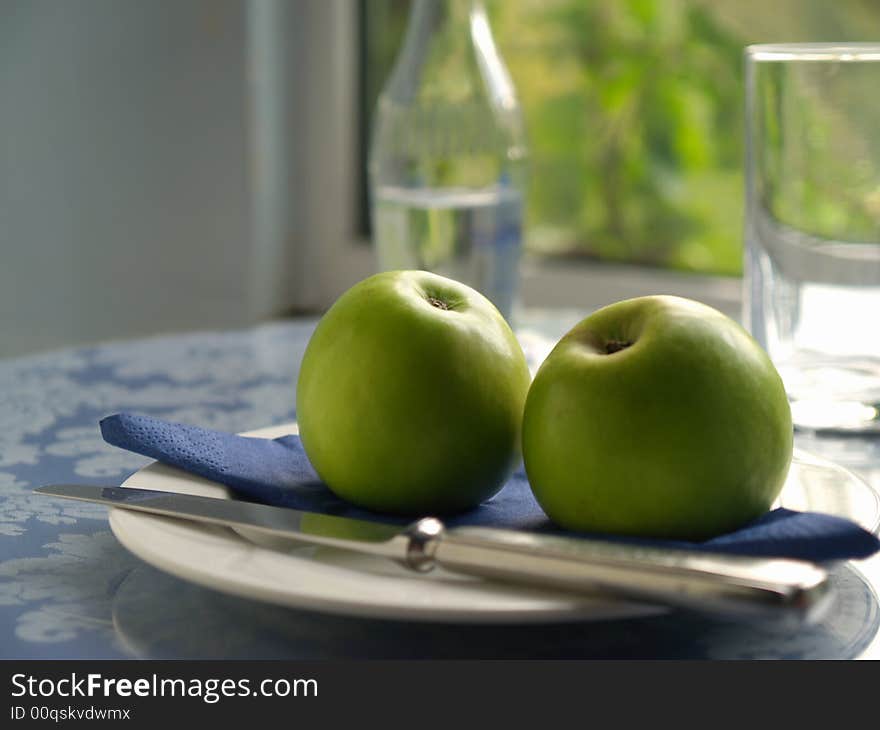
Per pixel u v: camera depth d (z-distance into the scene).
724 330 0.54
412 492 0.57
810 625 0.51
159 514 0.53
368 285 0.59
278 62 1.90
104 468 0.74
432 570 0.47
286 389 0.97
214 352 1.11
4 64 2.01
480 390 0.57
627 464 0.52
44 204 2.05
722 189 1.64
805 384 0.84
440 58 1.11
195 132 1.91
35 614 0.51
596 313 0.57
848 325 0.82
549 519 0.57
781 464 0.54
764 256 0.83
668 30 1.64
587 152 1.73
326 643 0.49
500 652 0.48
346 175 1.94
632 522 0.53
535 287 1.78
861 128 0.79
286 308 2.00
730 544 0.48
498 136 1.11
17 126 2.03
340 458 0.57
